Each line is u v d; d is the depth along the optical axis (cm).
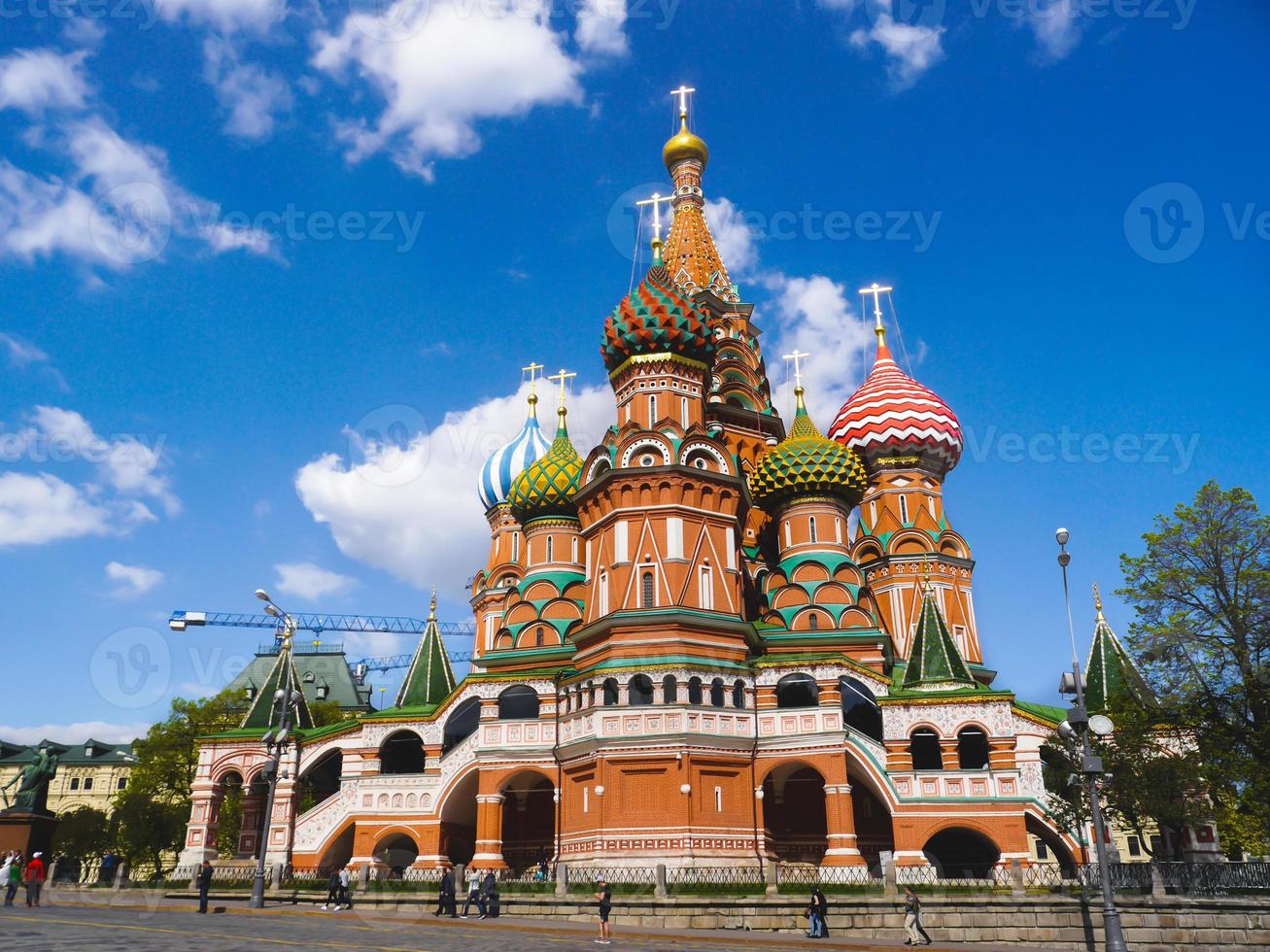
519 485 6172
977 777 4681
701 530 5138
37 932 2500
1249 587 4038
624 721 4656
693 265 7094
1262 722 3922
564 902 3734
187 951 2134
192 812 5459
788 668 4881
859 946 3027
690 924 3519
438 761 5247
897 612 6341
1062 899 3416
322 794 6469
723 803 4628
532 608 5775
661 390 5500
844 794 4628
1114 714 4369
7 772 11288
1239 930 3291
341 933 2827
